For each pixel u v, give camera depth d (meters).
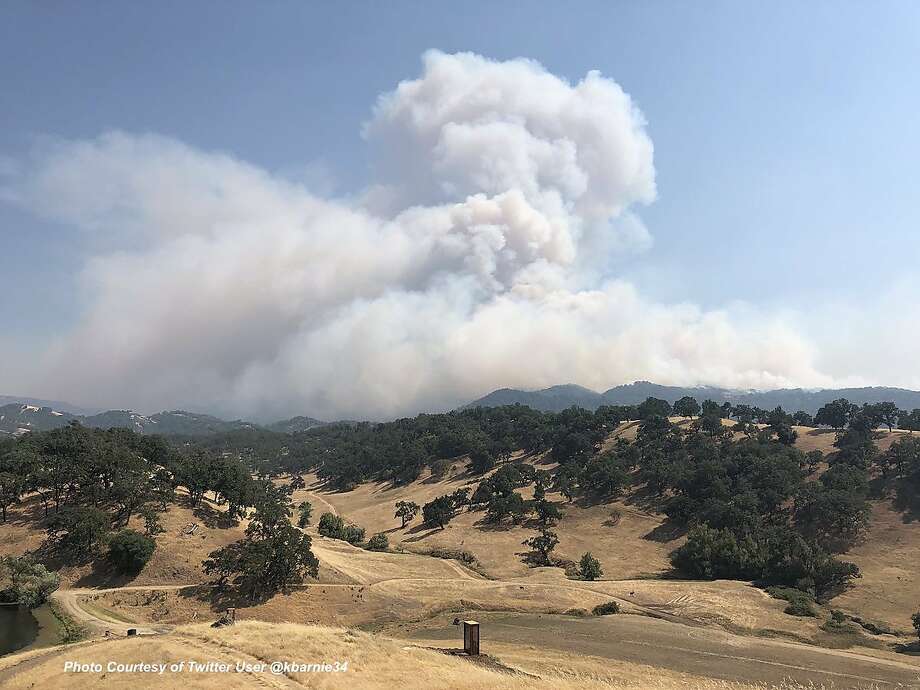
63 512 140.00
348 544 187.00
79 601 113.56
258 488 190.62
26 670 50.81
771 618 125.00
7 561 118.31
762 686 69.94
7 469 164.62
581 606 127.50
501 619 115.62
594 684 51.03
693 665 83.06
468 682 45.44
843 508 187.12
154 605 116.75
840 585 157.25
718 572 173.25
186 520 153.50
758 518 195.75
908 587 153.25
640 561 189.62
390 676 45.53
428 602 127.62
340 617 119.62
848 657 94.56
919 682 80.06
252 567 125.06
